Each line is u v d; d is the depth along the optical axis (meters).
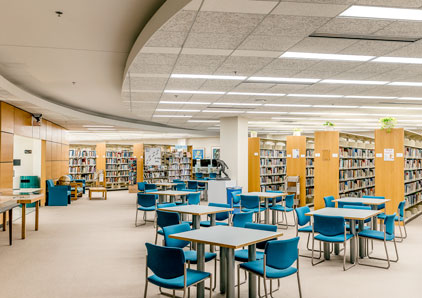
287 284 4.68
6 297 4.22
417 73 6.27
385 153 9.31
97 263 5.62
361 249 5.97
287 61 5.51
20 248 6.61
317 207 10.57
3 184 8.67
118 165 19.50
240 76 6.51
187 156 18.42
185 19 3.81
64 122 13.48
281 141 15.23
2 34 5.10
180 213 6.24
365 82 7.04
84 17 4.55
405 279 4.90
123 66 6.75
